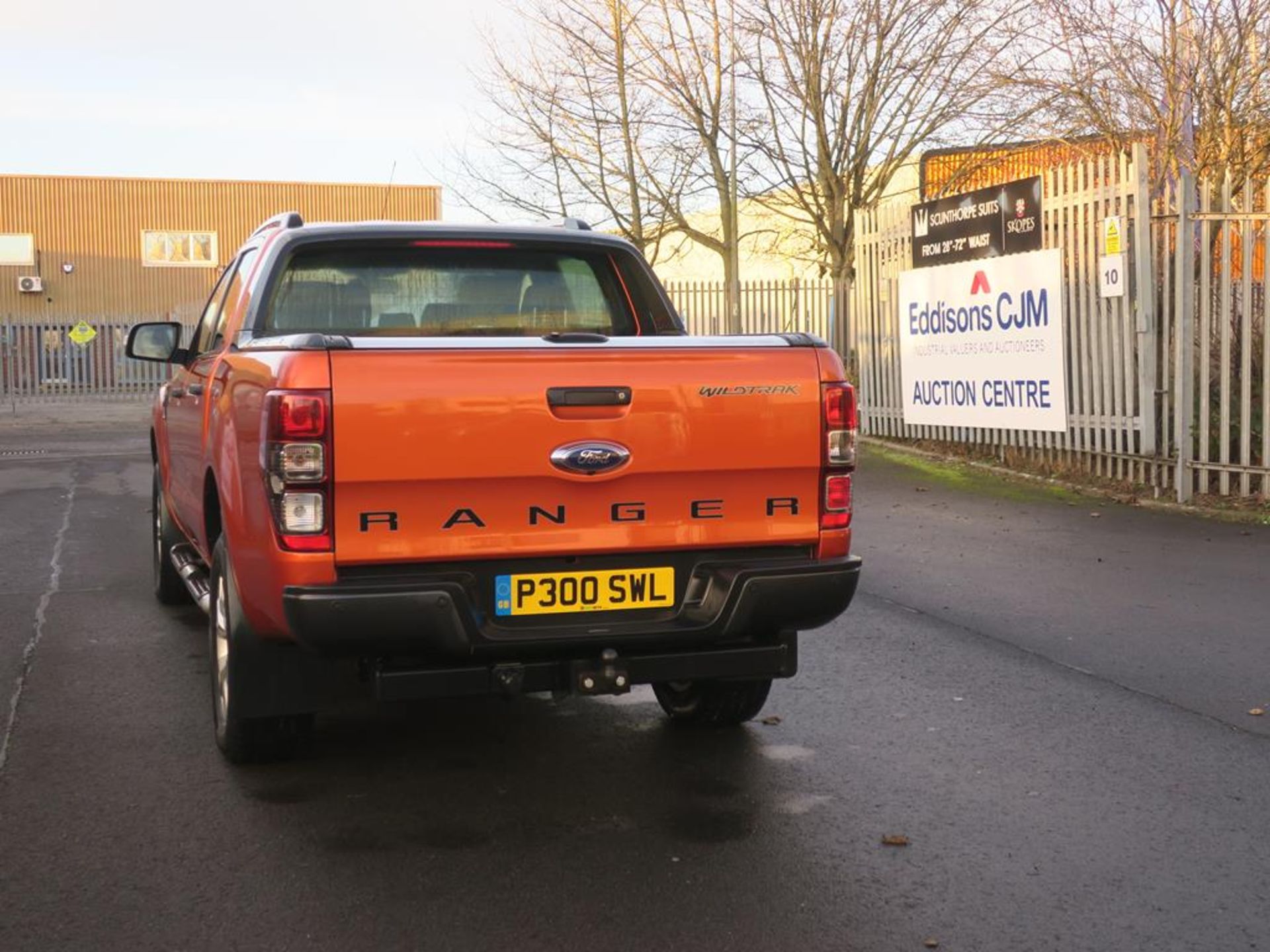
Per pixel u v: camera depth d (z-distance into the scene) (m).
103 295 45.62
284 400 3.97
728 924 3.61
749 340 4.46
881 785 4.73
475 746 5.27
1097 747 5.15
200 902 3.76
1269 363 10.55
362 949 3.47
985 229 13.52
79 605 8.09
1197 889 3.83
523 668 4.25
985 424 13.73
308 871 3.98
